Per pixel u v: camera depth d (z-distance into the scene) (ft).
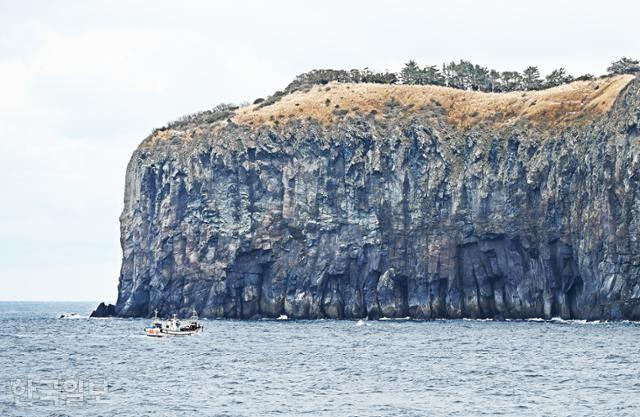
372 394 399.65
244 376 460.14
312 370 485.56
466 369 487.20
